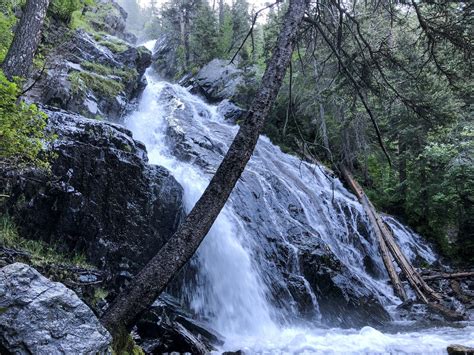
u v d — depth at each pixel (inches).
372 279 601.6
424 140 771.4
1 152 231.6
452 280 606.5
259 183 581.0
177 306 343.6
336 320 438.3
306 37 311.3
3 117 220.1
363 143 859.4
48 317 136.9
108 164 346.9
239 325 391.5
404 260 610.5
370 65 300.7
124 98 590.9
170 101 815.7
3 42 404.5
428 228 857.5
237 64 1129.4
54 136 265.1
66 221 308.5
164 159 557.0
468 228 819.4
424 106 321.7
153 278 205.3
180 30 1486.2
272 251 474.6
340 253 593.6
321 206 649.0
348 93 355.9
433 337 359.9
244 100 936.3
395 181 935.7
